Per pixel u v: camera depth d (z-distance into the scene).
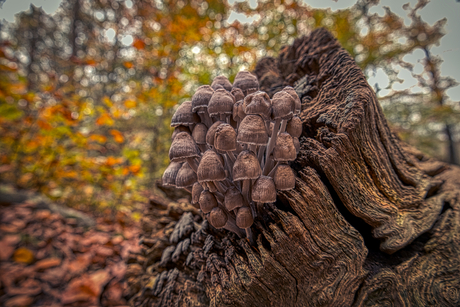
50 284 3.49
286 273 1.85
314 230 1.89
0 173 6.25
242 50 6.89
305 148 2.26
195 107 2.10
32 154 6.38
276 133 1.91
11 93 5.04
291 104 1.79
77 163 6.10
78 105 5.53
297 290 1.90
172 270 2.82
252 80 2.34
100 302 3.32
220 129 1.82
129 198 6.50
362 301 1.89
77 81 8.15
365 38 6.87
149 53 7.45
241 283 1.91
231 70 7.46
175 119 2.17
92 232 5.22
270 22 7.78
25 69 9.35
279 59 3.96
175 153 1.95
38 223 4.87
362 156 2.12
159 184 3.97
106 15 9.97
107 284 3.64
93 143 6.77
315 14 7.38
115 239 4.87
